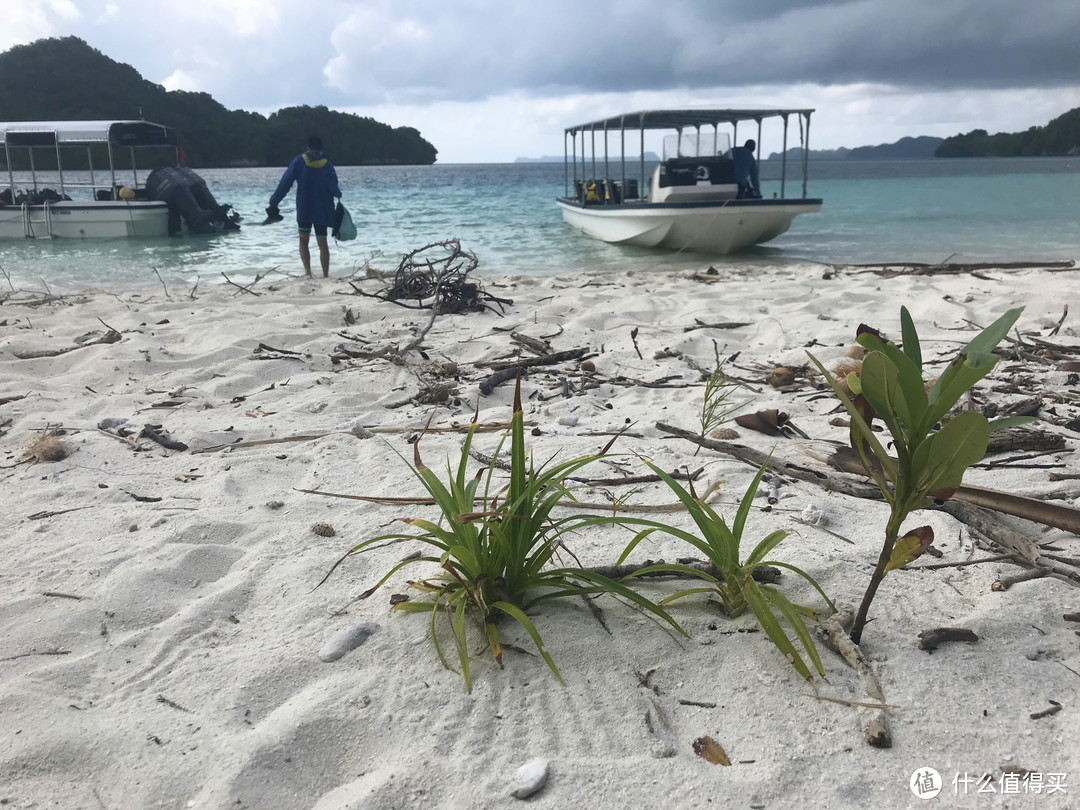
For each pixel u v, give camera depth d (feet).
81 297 27.48
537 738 5.66
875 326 19.45
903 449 5.76
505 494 9.70
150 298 26.84
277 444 12.07
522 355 17.62
